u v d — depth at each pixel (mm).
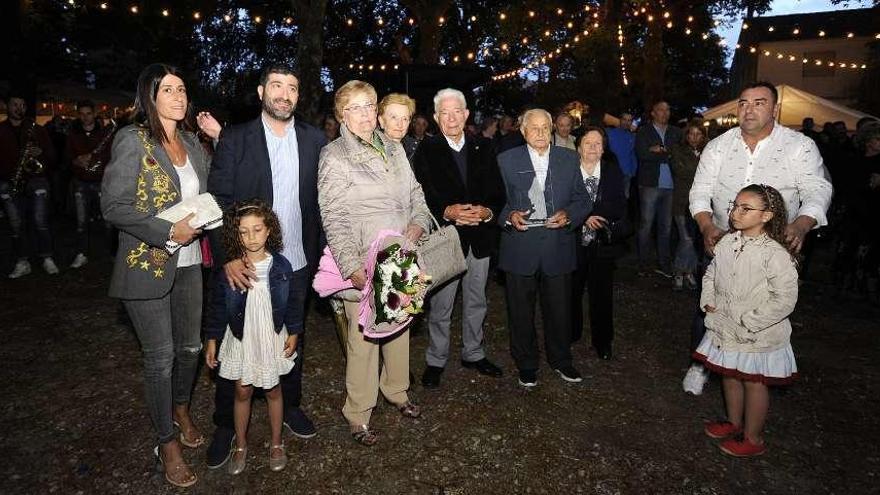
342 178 3145
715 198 3834
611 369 4520
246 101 3740
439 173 3896
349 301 3287
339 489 2965
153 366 2834
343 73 23891
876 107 23547
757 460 3307
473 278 4176
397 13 22297
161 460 3008
